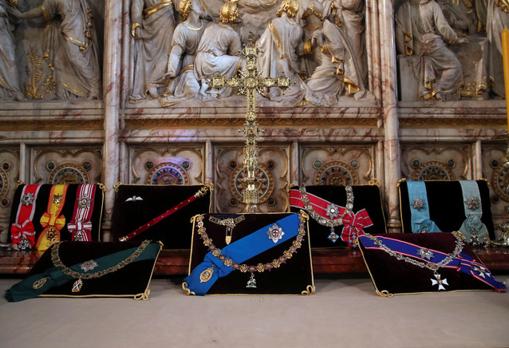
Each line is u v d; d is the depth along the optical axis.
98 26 3.85
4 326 1.67
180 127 3.62
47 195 3.28
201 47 3.76
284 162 3.68
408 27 3.85
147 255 2.32
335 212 3.22
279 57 3.75
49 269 2.28
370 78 3.73
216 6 3.97
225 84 2.85
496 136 3.65
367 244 2.38
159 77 3.74
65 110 3.58
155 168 3.62
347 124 3.65
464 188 3.33
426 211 3.27
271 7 3.97
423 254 2.37
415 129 3.66
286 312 1.88
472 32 3.98
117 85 3.56
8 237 3.31
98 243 2.41
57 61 3.76
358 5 3.85
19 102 3.60
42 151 3.65
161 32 3.82
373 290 2.36
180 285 2.52
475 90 3.79
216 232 2.40
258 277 2.27
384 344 1.46
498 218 3.62
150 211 3.21
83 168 3.64
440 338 1.52
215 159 3.65
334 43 3.74
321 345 1.46
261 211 3.60
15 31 3.80
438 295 2.21
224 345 1.46
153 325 1.69
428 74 3.74
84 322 1.73
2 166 3.62
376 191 3.36
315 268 2.64
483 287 2.30
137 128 3.59
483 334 1.56
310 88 3.71
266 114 3.59
